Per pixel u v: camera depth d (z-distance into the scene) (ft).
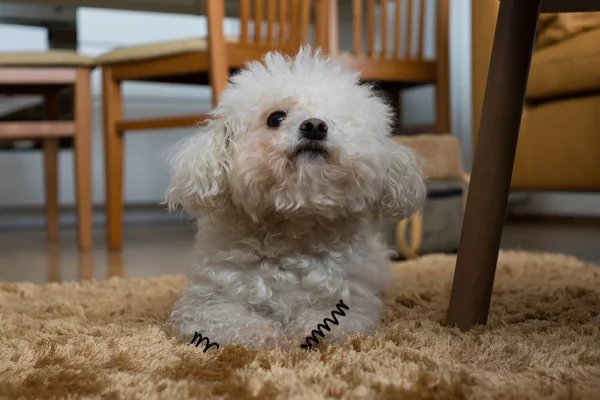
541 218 11.28
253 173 3.53
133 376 2.72
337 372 2.73
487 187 3.39
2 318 3.95
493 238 3.43
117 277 5.64
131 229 10.93
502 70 3.31
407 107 11.44
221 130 3.80
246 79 3.91
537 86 6.05
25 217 11.59
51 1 8.97
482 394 2.41
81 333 3.57
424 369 2.72
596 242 8.16
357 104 3.77
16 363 2.95
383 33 7.72
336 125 3.60
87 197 8.23
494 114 3.34
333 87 3.78
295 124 3.50
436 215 6.79
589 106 5.58
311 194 3.51
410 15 7.91
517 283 4.97
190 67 6.79
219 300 3.59
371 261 3.88
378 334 3.37
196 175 3.75
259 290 3.53
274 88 3.75
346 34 11.59
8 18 10.82
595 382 2.53
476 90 6.70
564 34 6.08
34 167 11.43
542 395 2.40
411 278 5.30
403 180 3.98
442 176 6.88
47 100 9.21
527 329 3.45
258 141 3.58
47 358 3.00
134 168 11.99
